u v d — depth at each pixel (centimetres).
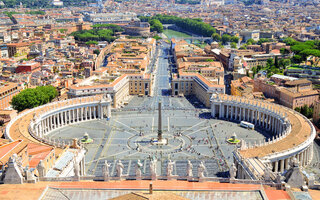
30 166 16150
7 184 13750
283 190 13188
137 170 14250
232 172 14038
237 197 12850
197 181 14200
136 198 11362
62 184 13838
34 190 13262
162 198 11244
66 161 18350
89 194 13162
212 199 12756
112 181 14162
